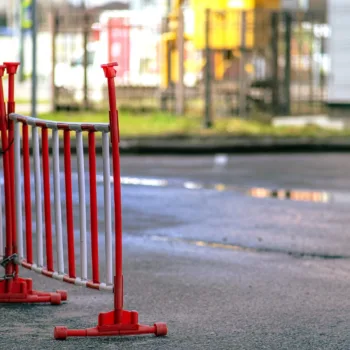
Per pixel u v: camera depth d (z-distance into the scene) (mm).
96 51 47000
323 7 58312
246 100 38844
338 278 12719
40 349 9219
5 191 11070
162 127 33531
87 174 23484
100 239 15273
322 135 32156
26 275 12719
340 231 16250
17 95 48875
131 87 40500
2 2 84500
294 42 48906
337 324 10312
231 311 10852
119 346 9328
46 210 10781
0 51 65812
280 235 15836
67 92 39250
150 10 56875
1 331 9898
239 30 36719
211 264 13547
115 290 9695
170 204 19062
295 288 12094
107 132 9742
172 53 41719
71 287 12078
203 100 38062
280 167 25766
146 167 25391
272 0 37969
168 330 9969
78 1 61719
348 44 35062
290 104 39000
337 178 23516
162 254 14227
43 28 58094
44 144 10695
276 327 10156
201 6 37188
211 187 21641
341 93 35344
